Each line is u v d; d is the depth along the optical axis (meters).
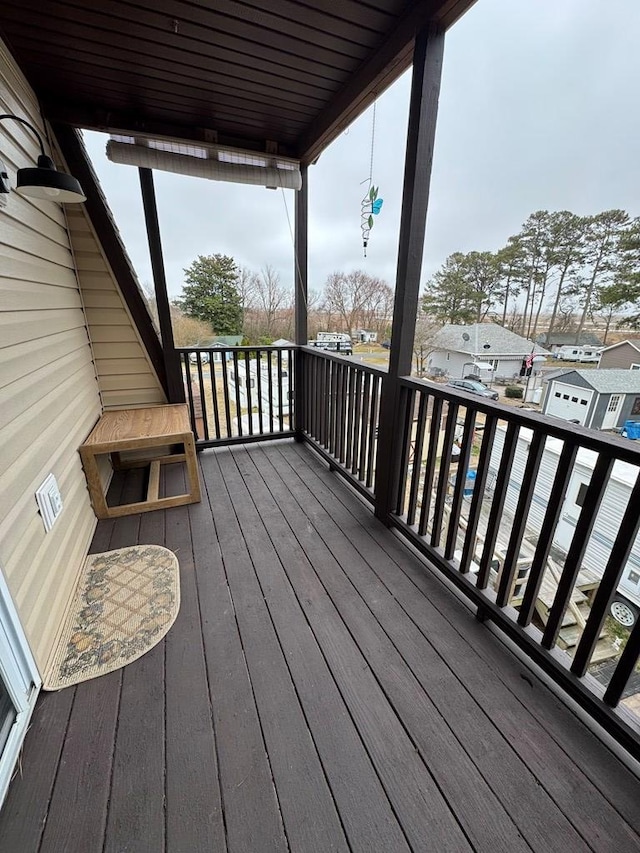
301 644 1.41
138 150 2.45
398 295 1.82
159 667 1.31
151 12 1.61
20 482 1.25
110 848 0.87
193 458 2.33
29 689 1.15
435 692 1.24
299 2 1.56
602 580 1.07
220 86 2.15
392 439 2.01
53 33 1.72
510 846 0.88
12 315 1.36
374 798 0.97
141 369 2.93
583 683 1.16
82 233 2.46
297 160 2.89
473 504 1.53
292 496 2.52
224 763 1.04
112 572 1.78
